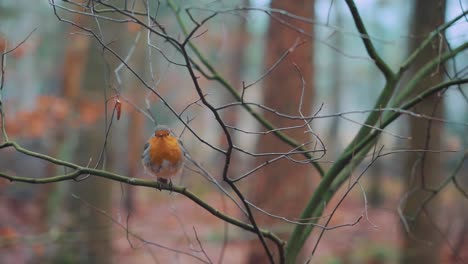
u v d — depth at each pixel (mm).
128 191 22609
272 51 12953
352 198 27672
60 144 13734
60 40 19375
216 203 24250
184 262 15594
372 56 6156
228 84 6941
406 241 12758
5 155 18234
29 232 13734
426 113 12328
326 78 34875
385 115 6445
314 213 6113
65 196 14578
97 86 13016
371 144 6301
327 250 17078
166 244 16281
